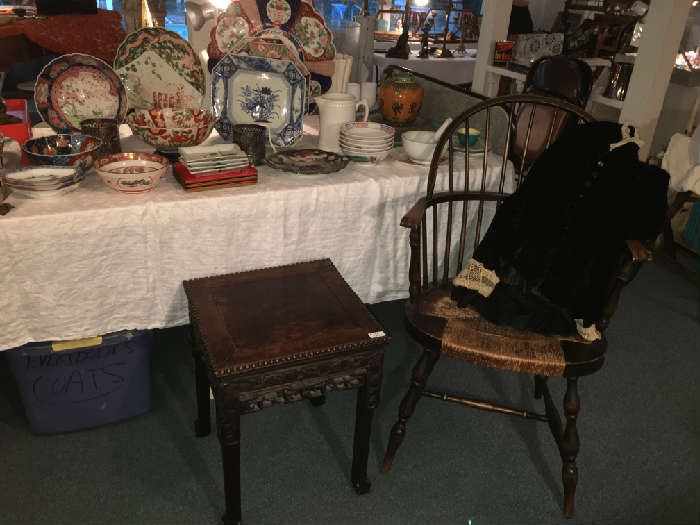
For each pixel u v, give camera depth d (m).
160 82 1.94
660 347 2.36
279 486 1.63
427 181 1.84
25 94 2.86
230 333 1.35
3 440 1.71
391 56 4.16
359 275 1.92
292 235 1.73
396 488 1.64
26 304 1.48
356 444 1.54
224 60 1.85
